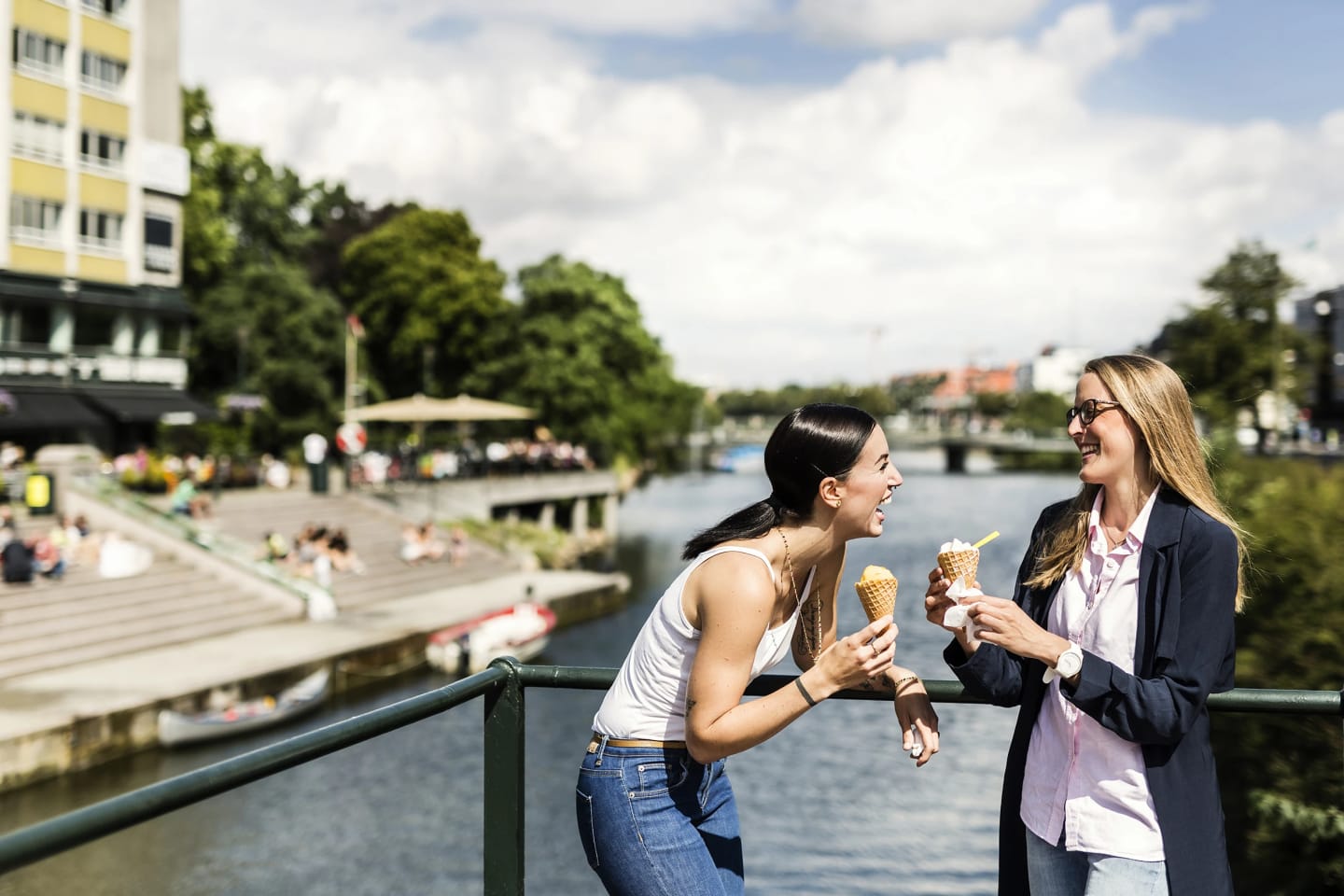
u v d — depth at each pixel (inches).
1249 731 471.2
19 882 540.4
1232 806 479.2
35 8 1525.6
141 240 1702.8
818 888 550.0
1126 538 94.4
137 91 1689.2
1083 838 92.4
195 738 739.4
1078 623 96.1
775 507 98.0
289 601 1056.2
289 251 2807.6
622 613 1364.4
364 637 966.4
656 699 97.8
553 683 105.8
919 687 102.9
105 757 695.1
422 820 637.3
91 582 981.8
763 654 99.0
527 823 657.6
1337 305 3341.5
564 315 2297.0
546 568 1641.2
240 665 837.2
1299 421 2778.1
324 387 2126.0
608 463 2266.2
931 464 5895.7
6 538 960.9
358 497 1563.7
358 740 86.5
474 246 2421.3
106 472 1344.7
